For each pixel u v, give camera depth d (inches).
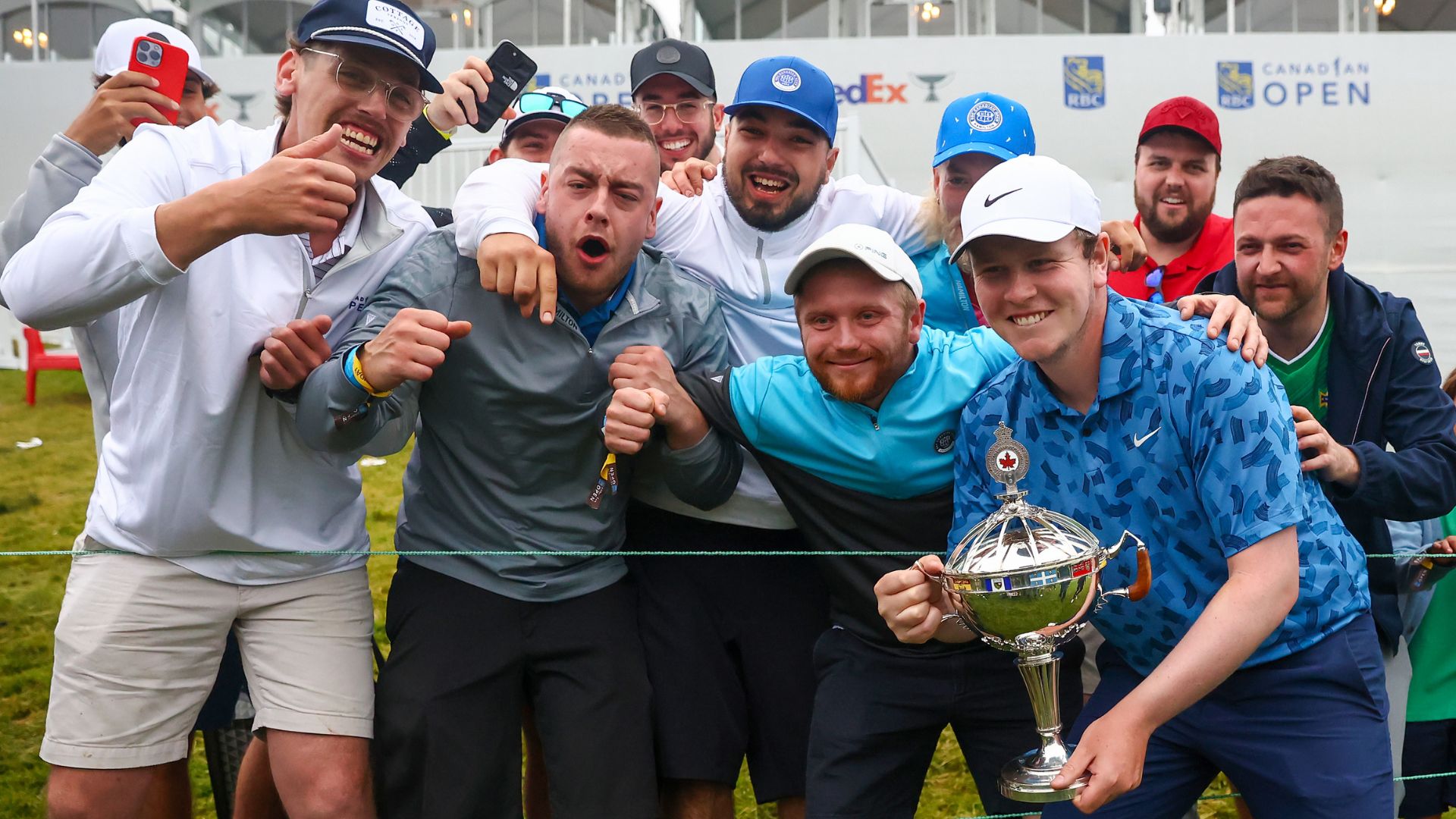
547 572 96.0
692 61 133.7
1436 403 100.3
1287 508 79.3
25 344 319.0
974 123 116.6
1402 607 113.9
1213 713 86.4
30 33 302.7
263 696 95.3
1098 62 303.4
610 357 96.1
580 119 94.1
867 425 94.2
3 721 143.1
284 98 97.6
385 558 196.7
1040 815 96.3
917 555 96.0
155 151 92.1
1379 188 297.4
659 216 113.6
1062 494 86.7
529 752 120.0
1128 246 125.0
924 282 118.4
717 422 96.7
